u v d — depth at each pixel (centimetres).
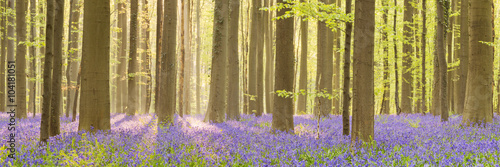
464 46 2272
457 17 2741
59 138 977
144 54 3647
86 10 1239
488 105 1423
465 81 2316
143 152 770
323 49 2416
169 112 1770
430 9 2773
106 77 1253
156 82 2295
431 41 3347
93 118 1228
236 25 2133
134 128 1366
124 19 3078
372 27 867
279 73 1344
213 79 1939
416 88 3584
